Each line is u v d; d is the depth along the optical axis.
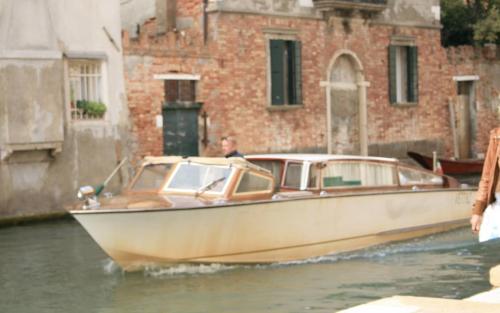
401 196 14.88
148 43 21.67
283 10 24.77
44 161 19.36
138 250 12.01
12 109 18.48
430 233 15.60
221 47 23.30
